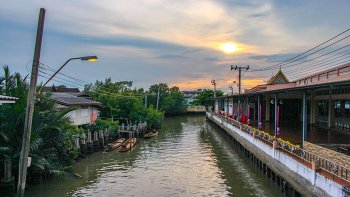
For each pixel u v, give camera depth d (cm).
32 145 1891
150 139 4803
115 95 5584
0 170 1991
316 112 3550
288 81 5359
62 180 2431
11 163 1942
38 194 2109
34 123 1961
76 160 3136
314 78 3538
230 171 2767
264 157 2481
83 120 3975
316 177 1538
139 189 2258
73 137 3103
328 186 1417
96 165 3002
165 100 9969
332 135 2622
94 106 4394
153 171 2778
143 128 5109
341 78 2803
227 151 3766
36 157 1978
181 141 4591
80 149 3250
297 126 3544
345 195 1267
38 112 1969
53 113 2222
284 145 2130
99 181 2452
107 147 3759
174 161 3189
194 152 3700
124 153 3609
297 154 1959
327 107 3456
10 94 1986
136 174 2675
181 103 10706
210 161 3186
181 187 2303
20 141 1916
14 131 1906
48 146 2273
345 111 3128
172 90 10806
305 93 2073
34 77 1533
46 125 2098
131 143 3981
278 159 2123
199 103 11369
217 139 4809
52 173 2252
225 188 2270
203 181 2456
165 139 4803
